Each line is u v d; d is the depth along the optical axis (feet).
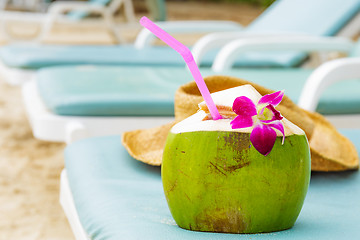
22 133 11.92
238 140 2.79
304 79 8.86
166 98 6.75
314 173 4.41
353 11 10.75
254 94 2.91
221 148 2.79
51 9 17.15
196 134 2.85
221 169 2.79
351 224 3.19
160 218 3.23
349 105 7.41
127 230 3.00
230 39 10.04
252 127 2.79
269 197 2.82
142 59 11.30
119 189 3.79
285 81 8.59
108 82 7.67
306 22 11.44
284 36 10.57
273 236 2.85
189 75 8.64
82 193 3.82
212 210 2.85
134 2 47.29
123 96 6.63
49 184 8.96
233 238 2.81
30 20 17.07
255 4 55.83
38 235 7.04
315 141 4.66
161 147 4.47
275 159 2.80
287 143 2.85
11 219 7.52
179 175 2.89
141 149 4.50
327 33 10.77
